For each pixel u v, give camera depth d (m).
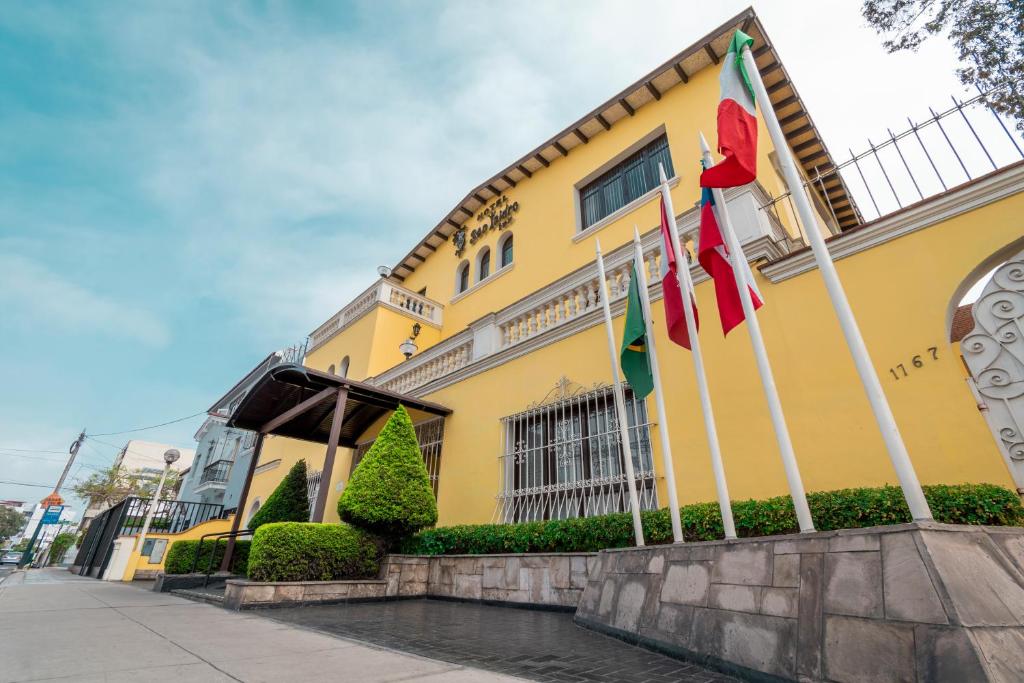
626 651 3.34
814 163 11.84
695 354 4.30
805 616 2.41
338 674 2.54
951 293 4.77
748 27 9.81
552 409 8.21
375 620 4.94
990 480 4.10
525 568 6.23
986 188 4.80
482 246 15.15
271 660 2.90
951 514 3.62
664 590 3.48
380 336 14.14
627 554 4.23
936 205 5.06
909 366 4.82
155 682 2.32
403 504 7.47
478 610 5.89
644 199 10.49
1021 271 4.61
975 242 4.77
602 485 6.80
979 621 1.85
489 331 10.46
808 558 2.58
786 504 4.41
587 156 12.80
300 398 10.12
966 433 4.33
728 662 2.67
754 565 2.86
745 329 6.18
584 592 4.75
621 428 5.22
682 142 10.50
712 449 3.82
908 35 6.68
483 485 8.84
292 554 6.32
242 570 9.78
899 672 1.90
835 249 5.67
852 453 4.88
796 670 2.29
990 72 6.07
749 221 6.91
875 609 2.13
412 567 7.46
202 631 4.04
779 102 10.55
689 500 5.91
